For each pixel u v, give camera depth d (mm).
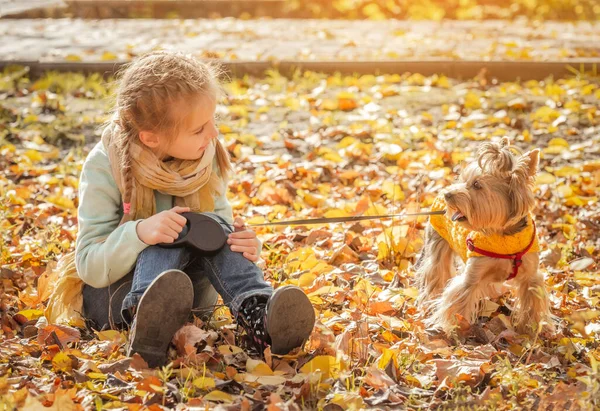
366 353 3508
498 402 3053
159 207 3664
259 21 14109
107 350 3418
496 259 3945
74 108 8438
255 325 3326
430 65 9914
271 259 4848
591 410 2982
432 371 3461
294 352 3393
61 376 3264
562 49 11023
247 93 9172
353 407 2912
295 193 6402
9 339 3619
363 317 3947
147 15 14766
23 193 6043
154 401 3008
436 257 4465
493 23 14102
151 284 3121
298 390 3125
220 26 13297
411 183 6527
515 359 3656
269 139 7746
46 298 4074
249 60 10117
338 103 8672
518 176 3773
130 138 3523
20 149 7332
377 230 5418
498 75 9844
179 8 14836
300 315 3271
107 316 3652
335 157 7082
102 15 14711
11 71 9703
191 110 3412
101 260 3463
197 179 3600
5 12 13734
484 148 3854
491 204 3773
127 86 3484
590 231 5641
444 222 4320
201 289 3727
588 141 7559
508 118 8086
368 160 7176
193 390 3107
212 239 3414
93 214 3625
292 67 10031
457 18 15336
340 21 14273
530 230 3971
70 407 2873
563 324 4125
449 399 3221
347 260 4984
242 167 6996
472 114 8289
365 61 9984
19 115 8008
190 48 11172
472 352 3652
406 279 4680
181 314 3213
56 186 6422
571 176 6695
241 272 3410
